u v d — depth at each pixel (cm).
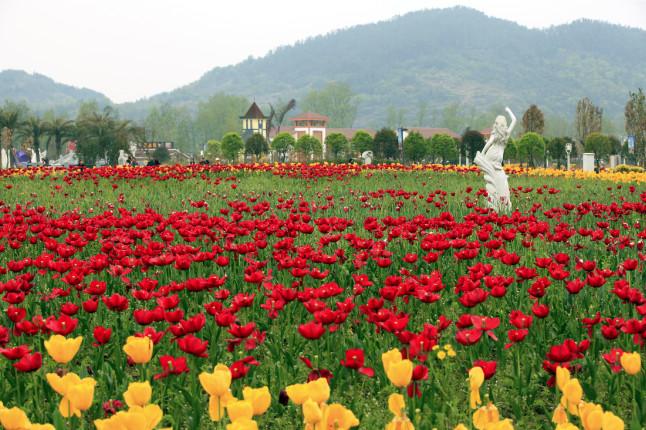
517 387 515
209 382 348
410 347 466
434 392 475
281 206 1480
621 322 541
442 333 630
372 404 503
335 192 2181
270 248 1018
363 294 756
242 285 783
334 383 491
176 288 677
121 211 1241
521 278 705
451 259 932
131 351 406
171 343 589
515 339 513
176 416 451
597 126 8931
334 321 536
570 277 839
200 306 706
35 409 467
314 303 558
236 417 307
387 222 1109
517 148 6775
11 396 491
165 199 1922
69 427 415
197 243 1067
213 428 455
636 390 478
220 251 870
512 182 2680
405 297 665
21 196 2039
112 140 7600
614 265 920
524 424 476
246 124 14225
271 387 511
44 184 2444
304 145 8075
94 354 566
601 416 312
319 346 597
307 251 805
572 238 1137
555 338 613
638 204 1297
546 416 493
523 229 1042
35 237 945
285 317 676
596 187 2380
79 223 1109
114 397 482
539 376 547
